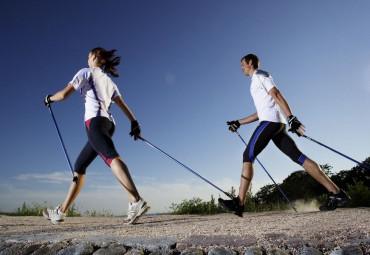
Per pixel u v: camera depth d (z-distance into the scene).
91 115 3.40
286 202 8.19
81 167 3.79
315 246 1.73
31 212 7.42
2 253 2.24
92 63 3.75
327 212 3.42
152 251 1.95
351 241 1.74
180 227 2.78
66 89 3.38
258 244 1.85
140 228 2.91
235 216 4.29
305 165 3.49
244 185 3.54
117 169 3.28
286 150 3.57
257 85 3.59
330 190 3.49
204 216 4.81
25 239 2.40
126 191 3.35
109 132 3.56
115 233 2.53
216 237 2.06
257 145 3.47
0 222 4.56
